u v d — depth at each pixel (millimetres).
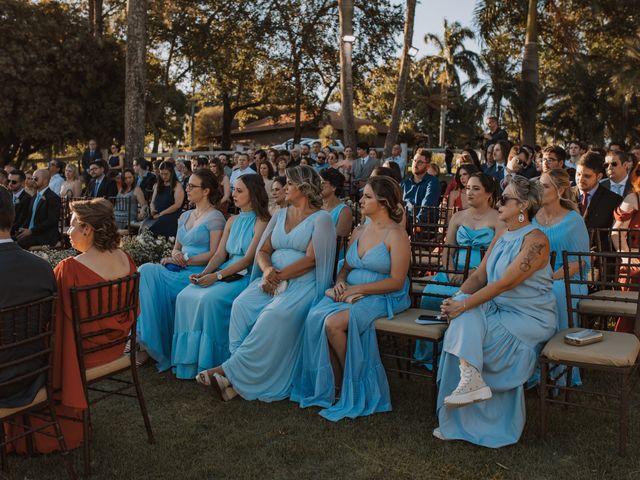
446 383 3520
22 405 2891
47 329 2953
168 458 3287
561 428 3570
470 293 3877
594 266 5059
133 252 6113
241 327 4277
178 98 34719
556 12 21609
